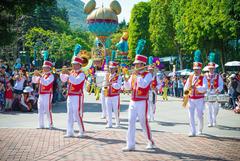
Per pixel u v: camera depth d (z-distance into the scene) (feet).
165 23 163.43
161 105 82.89
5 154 32.99
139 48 36.11
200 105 42.68
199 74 42.93
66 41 197.77
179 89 113.60
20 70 68.59
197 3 116.57
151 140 35.22
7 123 52.31
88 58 61.62
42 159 31.17
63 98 90.79
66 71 42.55
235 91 71.87
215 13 105.19
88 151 34.32
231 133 44.50
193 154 33.22
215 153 33.68
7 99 66.74
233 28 97.76
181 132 45.37
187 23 122.52
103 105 58.44
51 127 47.21
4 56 138.92
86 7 87.61
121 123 52.90
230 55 135.33
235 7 97.66
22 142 38.32
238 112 65.67
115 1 87.04
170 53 188.14
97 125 51.03
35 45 161.38
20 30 152.15
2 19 76.54
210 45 121.80
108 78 49.01
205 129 47.52
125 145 37.04
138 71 35.14
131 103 35.01
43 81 46.70
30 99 66.23
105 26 85.76
